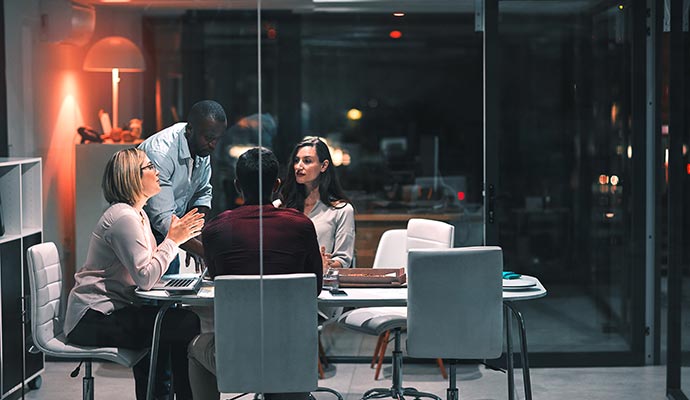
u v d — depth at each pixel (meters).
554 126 5.12
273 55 5.05
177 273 4.38
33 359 4.55
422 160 5.15
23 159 4.61
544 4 5.08
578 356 5.14
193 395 3.98
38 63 4.72
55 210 4.68
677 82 4.96
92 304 4.00
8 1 4.69
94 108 4.75
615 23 5.09
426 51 5.12
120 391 4.59
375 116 5.14
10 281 4.43
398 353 4.67
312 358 3.66
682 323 4.90
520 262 5.17
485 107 5.11
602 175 5.15
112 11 4.76
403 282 4.03
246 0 4.86
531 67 5.11
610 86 5.11
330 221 4.60
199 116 4.66
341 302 3.76
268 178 3.81
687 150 4.95
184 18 4.84
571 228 5.16
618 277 5.16
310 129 5.11
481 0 5.09
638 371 5.07
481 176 5.16
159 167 4.49
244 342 3.63
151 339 4.03
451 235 4.72
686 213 4.91
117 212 4.07
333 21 5.09
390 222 5.14
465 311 3.79
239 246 3.74
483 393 4.71
